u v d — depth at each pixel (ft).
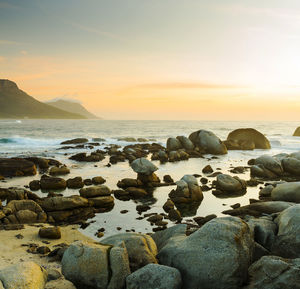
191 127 377.30
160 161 99.04
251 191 57.77
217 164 92.43
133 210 46.32
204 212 45.24
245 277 21.97
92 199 48.37
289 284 20.10
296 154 81.41
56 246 32.12
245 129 141.90
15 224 38.83
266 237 28.48
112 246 23.32
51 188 60.23
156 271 21.16
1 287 18.25
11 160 80.28
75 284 22.25
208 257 22.02
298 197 45.16
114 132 262.67
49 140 165.27
